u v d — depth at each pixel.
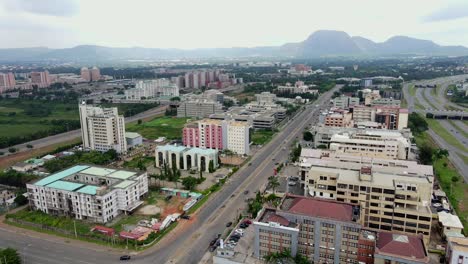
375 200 162.25
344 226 137.12
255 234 145.62
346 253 139.25
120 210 195.62
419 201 157.88
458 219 166.12
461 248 133.88
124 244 162.12
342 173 176.12
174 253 154.75
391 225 161.50
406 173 185.25
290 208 149.25
